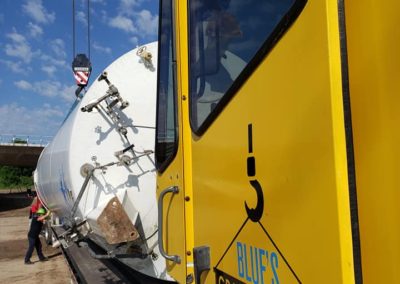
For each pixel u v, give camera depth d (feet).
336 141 3.85
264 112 5.08
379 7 3.68
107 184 15.88
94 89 16.61
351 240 3.74
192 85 7.72
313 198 4.12
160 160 9.66
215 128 6.56
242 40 5.77
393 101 3.55
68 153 16.53
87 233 16.10
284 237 4.60
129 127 16.29
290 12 4.59
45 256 39.17
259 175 5.16
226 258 6.10
